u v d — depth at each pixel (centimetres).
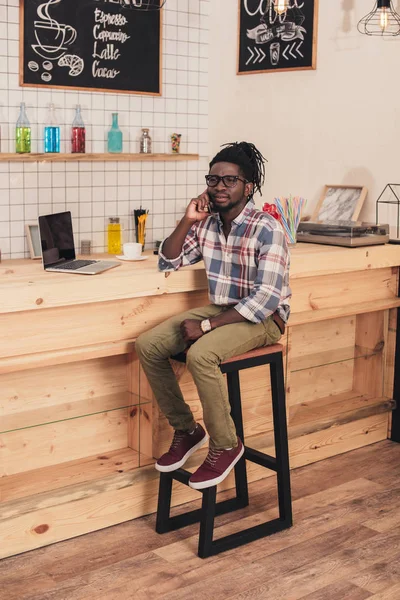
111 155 404
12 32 377
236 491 340
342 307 395
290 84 445
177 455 308
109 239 417
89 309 310
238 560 294
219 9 457
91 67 406
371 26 408
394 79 402
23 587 272
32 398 318
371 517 332
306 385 413
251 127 466
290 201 397
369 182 421
